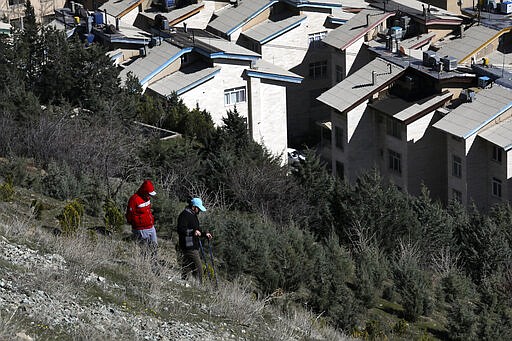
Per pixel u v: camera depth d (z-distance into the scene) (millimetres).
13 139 77500
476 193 128250
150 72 140250
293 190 80750
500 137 124438
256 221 63656
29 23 137250
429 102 135125
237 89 142250
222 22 173250
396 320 52406
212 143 94500
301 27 170750
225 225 56219
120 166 77875
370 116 142375
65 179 62125
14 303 33875
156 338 35406
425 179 137375
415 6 169875
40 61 114688
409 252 64812
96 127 83312
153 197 57906
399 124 136375
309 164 84312
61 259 41250
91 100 103625
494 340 51000
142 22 175750
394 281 57750
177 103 120688
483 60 143000
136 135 90188
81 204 57031
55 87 112875
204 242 53344
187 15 172750
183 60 143250
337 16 172250
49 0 194500
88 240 46469
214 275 46031
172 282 42906
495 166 126125
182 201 79812
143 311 38000
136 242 46969
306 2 170750
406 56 148250
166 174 82375
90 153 76812
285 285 51656
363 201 72438
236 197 80688
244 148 92938
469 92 131750
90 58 112250
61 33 118688
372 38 163375
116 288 39750
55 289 36844
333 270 53062
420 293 53344
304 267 52844
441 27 160125
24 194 58188
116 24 155625
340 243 71875
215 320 39625
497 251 71250
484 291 58875
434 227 73500
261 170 84312
